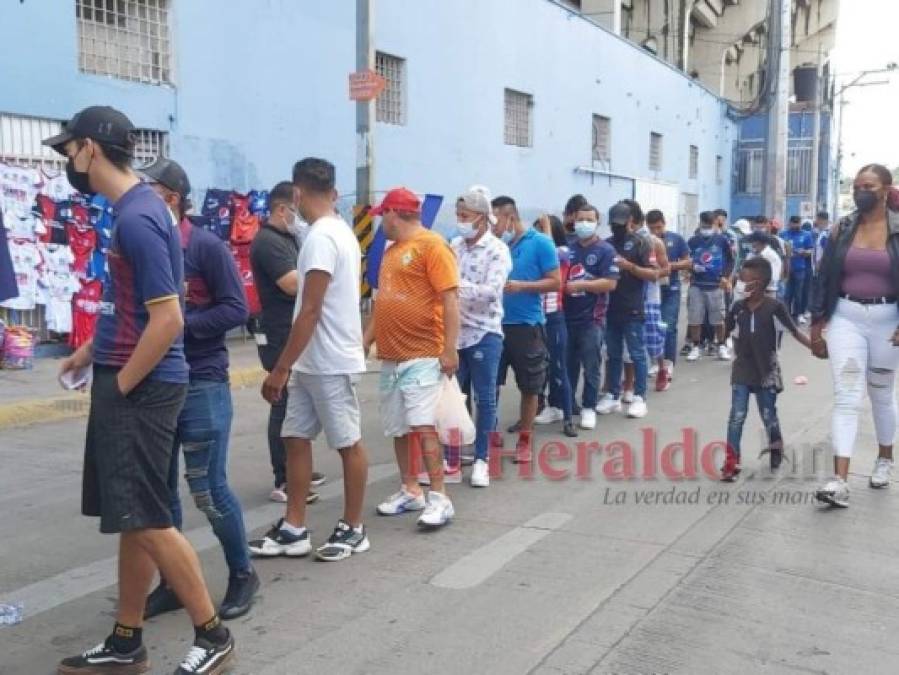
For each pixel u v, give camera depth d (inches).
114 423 128.3
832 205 1760.6
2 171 375.9
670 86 1121.4
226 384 160.9
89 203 404.8
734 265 514.0
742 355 256.2
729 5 1509.6
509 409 356.8
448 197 669.3
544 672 143.6
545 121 807.7
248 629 157.6
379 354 211.2
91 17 412.2
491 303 239.3
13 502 231.8
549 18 802.2
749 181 1454.2
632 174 1011.3
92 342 137.8
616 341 342.6
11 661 147.5
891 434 245.4
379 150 589.0
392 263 207.2
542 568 187.3
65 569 187.3
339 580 180.1
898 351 232.5
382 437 310.7
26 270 386.6
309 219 183.8
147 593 141.2
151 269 124.3
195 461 156.6
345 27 551.2
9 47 375.6
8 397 328.5
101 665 139.7
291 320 214.7
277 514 223.5
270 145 505.0
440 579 180.9
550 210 828.0
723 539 206.1
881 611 168.2
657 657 149.2
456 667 144.9
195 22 455.8
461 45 673.0
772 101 876.0
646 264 333.7
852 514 224.8
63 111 397.1
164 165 158.4
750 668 145.9
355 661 146.4
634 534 209.2
